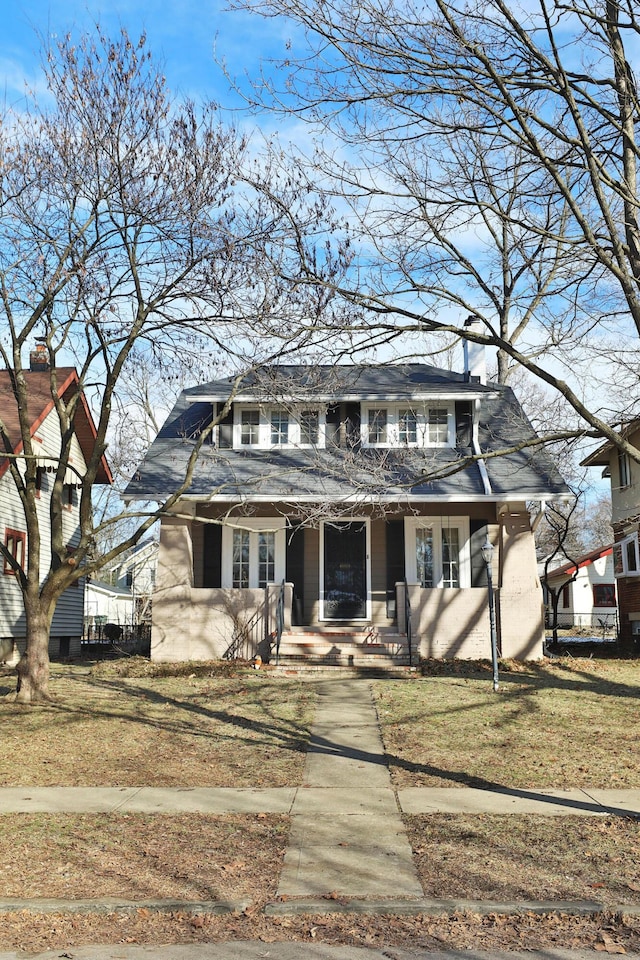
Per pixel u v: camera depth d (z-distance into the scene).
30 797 9.62
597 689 15.43
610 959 5.65
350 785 10.09
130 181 13.60
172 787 10.05
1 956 5.75
